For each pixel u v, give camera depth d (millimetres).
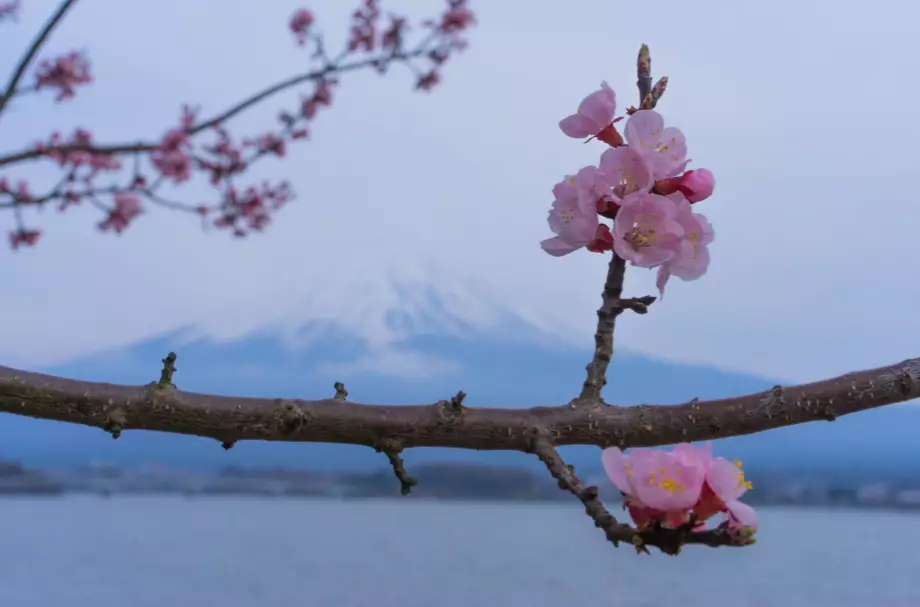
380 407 550
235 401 549
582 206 560
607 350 558
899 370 539
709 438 542
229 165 1874
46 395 543
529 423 542
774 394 540
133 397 547
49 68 1662
